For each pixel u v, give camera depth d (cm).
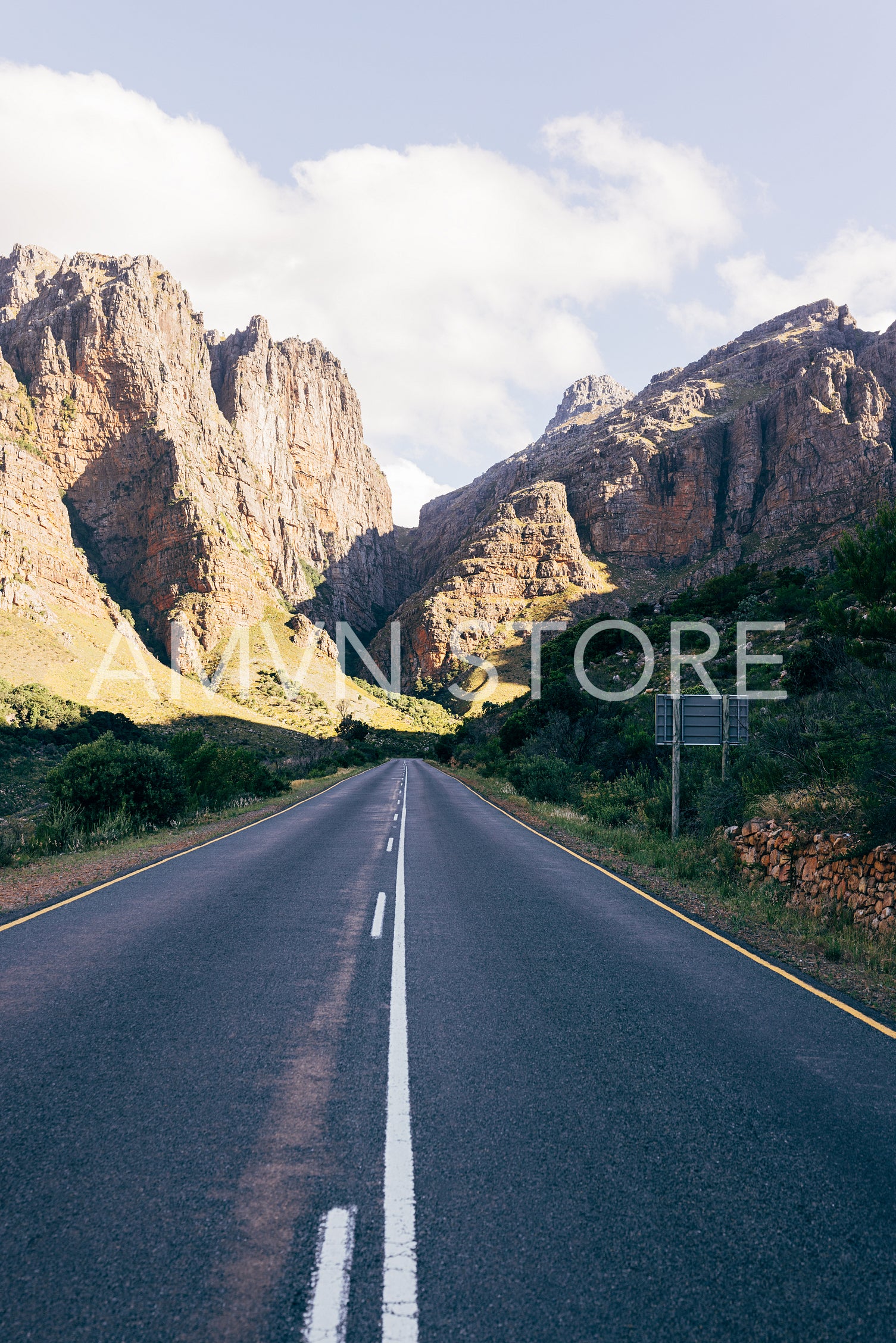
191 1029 481
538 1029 492
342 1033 479
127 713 7444
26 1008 515
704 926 817
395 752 10531
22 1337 216
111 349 17388
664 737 1482
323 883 1048
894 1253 265
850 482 17350
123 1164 314
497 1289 240
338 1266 250
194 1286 240
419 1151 329
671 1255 259
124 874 1119
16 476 11312
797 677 2067
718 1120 367
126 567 16200
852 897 827
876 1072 434
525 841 1573
